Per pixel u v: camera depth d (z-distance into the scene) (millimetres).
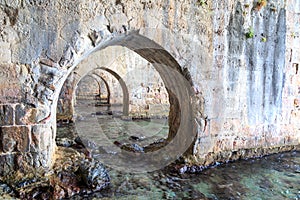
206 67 3248
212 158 3436
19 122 2346
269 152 3910
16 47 2281
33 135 2402
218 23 3256
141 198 2508
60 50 2402
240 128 3607
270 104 3799
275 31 3660
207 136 3357
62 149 3262
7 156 2336
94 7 2488
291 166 3467
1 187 2234
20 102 2340
